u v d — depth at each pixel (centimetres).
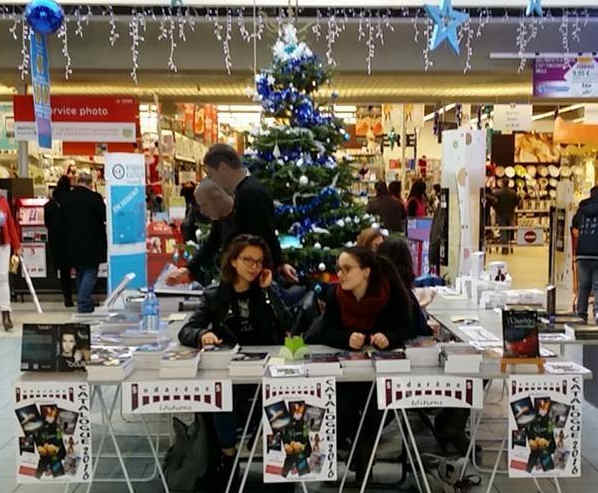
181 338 320
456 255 759
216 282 438
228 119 1529
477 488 335
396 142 1324
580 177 1580
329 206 489
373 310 326
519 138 1634
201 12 757
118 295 430
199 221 565
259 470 349
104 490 335
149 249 812
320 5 749
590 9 763
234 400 331
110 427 303
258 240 335
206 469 330
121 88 948
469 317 416
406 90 962
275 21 733
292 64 492
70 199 772
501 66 792
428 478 327
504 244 1462
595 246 677
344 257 327
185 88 943
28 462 276
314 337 331
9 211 722
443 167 793
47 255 911
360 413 336
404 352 296
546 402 279
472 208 727
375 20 756
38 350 284
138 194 696
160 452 383
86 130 897
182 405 273
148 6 752
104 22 751
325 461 275
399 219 862
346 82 876
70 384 274
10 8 739
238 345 321
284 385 273
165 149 1078
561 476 280
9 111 1038
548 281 1026
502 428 421
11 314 800
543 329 366
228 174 401
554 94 798
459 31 760
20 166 984
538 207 1631
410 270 376
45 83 573
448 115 1430
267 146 479
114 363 277
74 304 872
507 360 283
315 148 487
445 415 370
